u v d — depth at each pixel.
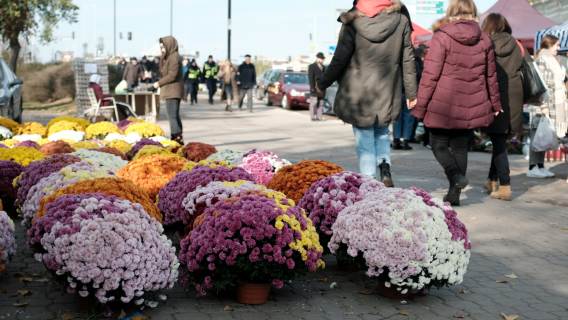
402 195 5.54
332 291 5.68
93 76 21.67
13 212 8.28
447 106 8.66
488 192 10.65
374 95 8.34
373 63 8.31
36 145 10.47
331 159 14.73
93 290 4.82
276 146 17.19
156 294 5.31
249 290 5.27
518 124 9.97
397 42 8.38
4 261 5.60
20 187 7.38
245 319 4.98
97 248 4.73
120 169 7.61
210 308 5.18
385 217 5.35
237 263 5.09
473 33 8.55
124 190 5.72
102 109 21.23
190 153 9.40
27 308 5.06
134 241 4.80
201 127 22.89
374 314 5.20
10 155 8.81
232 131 21.52
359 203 5.61
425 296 5.65
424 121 8.80
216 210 5.25
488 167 14.05
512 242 7.61
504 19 9.95
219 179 6.36
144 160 7.44
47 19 36.03
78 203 5.04
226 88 32.47
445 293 5.76
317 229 6.04
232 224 5.07
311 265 5.25
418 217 5.32
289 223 5.17
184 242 5.30
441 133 9.04
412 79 8.54
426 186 11.23
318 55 26.95
